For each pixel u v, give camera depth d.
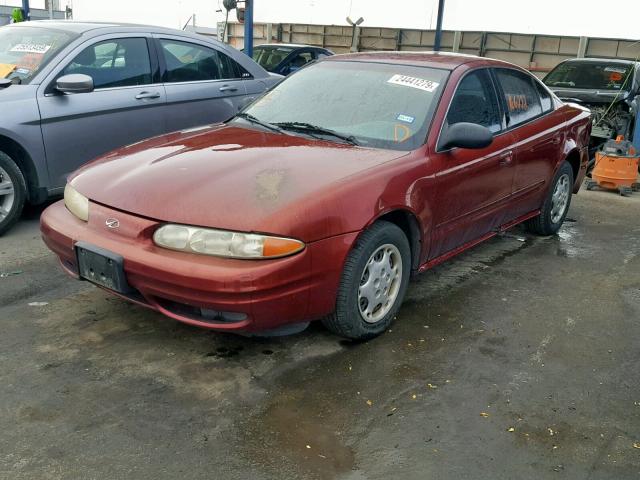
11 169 4.71
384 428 2.69
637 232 5.88
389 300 3.49
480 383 3.08
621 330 3.75
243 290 2.76
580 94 8.59
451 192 3.77
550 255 5.06
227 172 3.14
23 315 3.53
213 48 6.27
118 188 3.12
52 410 2.69
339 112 3.93
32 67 5.02
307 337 3.44
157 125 5.68
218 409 2.76
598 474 2.48
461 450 2.57
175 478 2.33
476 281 4.40
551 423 2.79
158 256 2.86
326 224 2.94
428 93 3.91
